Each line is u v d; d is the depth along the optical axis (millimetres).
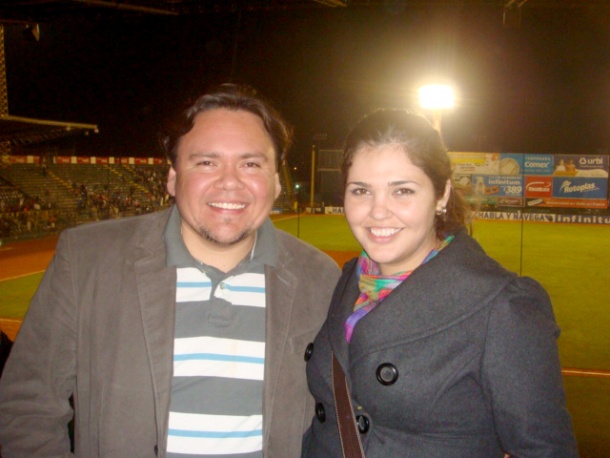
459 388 1708
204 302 2055
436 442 1715
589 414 5094
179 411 1983
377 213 1799
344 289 2102
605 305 11078
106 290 1988
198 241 2105
